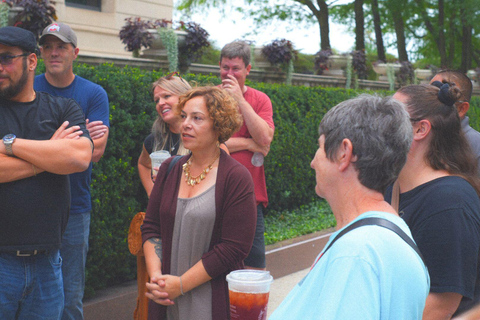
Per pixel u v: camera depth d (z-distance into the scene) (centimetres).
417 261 126
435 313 171
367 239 122
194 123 248
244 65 394
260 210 370
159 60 689
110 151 442
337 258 121
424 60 2783
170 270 250
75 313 339
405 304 120
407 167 196
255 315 227
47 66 342
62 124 267
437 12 2206
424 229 178
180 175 259
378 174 133
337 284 117
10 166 244
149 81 484
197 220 244
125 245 457
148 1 1248
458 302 171
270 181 700
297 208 770
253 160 373
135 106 473
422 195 185
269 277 232
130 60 629
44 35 333
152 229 264
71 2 1098
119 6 1180
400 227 129
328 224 698
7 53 250
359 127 134
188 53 717
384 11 2016
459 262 170
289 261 584
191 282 240
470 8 1838
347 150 134
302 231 659
